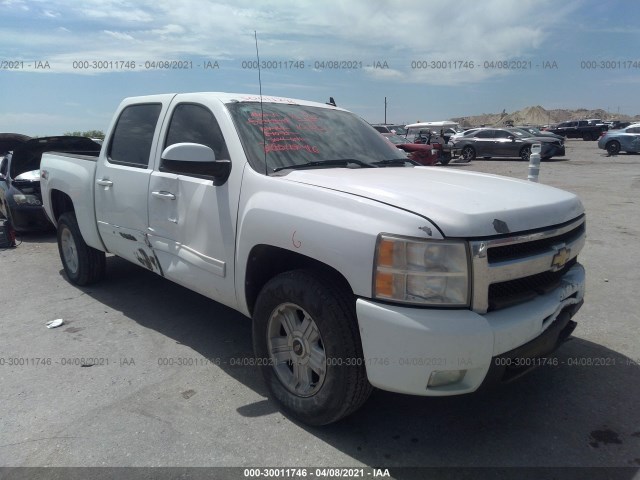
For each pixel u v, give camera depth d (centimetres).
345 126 413
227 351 396
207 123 367
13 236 783
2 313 483
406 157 418
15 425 301
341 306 264
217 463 266
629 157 2403
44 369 369
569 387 338
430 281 237
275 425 299
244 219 310
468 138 2450
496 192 288
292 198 288
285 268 322
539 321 260
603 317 455
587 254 667
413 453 274
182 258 370
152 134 418
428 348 235
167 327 443
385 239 241
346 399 269
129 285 555
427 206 249
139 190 408
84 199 489
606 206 1041
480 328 236
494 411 313
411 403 322
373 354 248
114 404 322
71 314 475
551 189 326
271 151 337
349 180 293
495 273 245
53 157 566
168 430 294
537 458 270
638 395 328
